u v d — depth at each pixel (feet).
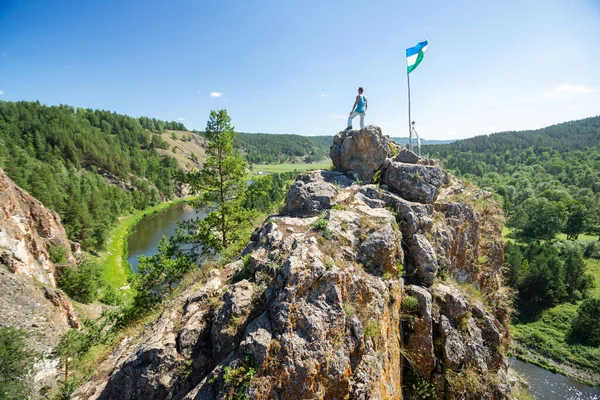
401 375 33.32
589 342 133.59
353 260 32.76
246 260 34.60
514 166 519.60
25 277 103.24
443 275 42.75
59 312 99.86
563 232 277.03
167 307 34.68
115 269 181.57
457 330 36.68
